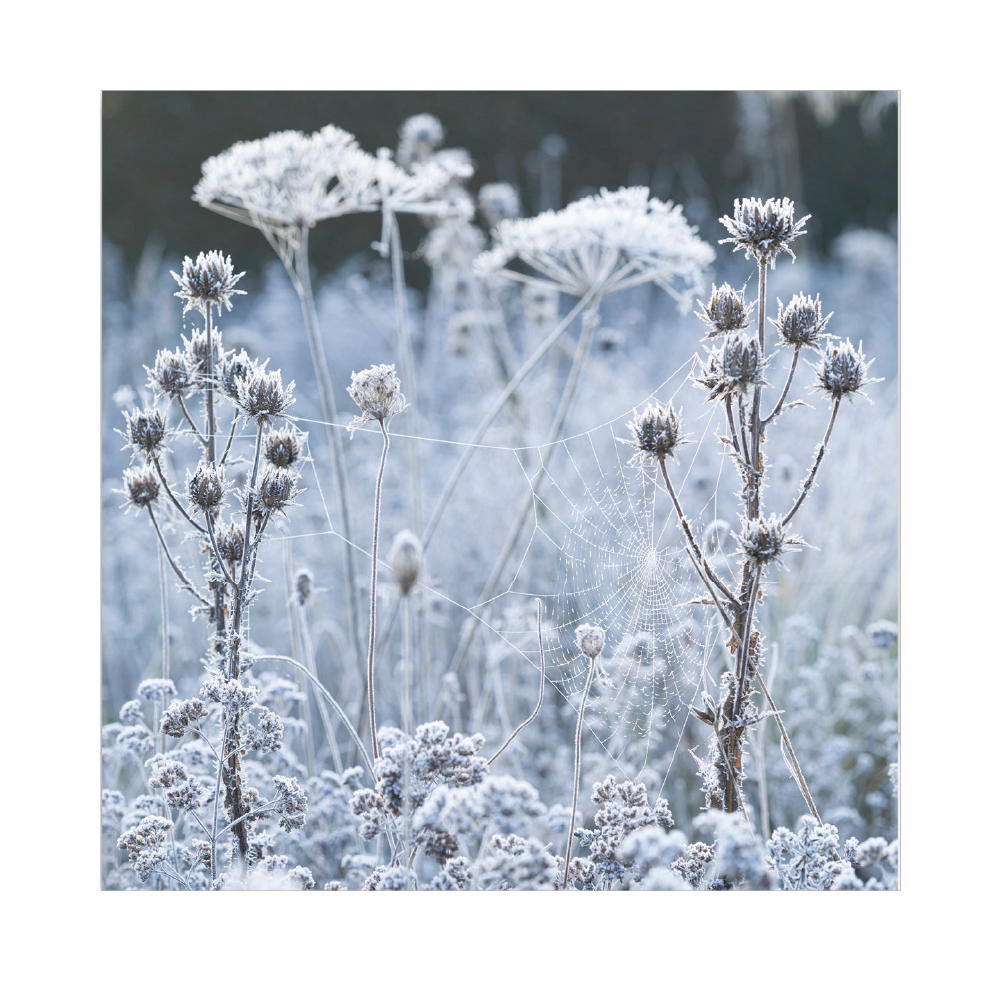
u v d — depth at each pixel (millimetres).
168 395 1941
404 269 7266
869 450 4348
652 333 6402
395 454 4625
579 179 8406
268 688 2498
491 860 1783
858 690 3410
